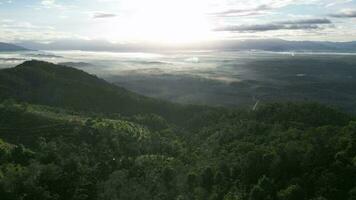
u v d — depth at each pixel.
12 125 146.88
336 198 80.19
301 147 98.69
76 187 104.56
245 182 94.75
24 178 99.12
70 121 155.00
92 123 156.38
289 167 92.25
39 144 128.38
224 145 132.50
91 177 111.62
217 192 95.50
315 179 85.44
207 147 140.25
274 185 88.00
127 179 111.50
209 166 105.62
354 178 82.81
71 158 115.56
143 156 130.25
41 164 108.19
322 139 102.94
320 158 90.69
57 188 102.31
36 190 96.31
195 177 102.94
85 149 131.00
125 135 149.75
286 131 127.38
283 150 97.06
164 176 110.56
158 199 102.69
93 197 104.56
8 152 116.69
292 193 82.06
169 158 129.38
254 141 128.00
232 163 104.00
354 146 91.19
